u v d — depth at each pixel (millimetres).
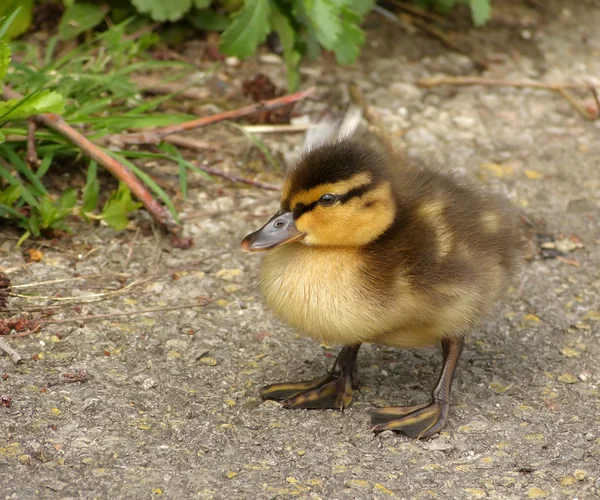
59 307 9992
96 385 8828
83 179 12180
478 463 8148
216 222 11984
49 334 9523
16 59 13711
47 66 12672
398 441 8422
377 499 7621
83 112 12055
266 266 8742
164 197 11500
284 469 7941
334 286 8320
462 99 15625
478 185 9859
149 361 9312
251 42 13109
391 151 11219
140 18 14773
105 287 10453
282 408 8828
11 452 7797
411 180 9250
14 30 13875
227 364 9461
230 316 10297
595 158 14297
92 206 11336
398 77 15914
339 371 9133
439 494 7730
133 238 11398
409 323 8484
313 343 9984
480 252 8773
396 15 17609
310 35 14750
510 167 13875
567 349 10070
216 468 7887
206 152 13320
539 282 11336
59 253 10945
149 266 10977
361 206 8281
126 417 8453
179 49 15312
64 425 8219
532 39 17609
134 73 14375
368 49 16578
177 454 8031
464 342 9820
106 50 14195
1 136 10516
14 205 11305
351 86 14539
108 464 7797
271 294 8602
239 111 12797
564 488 7844
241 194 12625
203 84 14641
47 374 8875
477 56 16797
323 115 14336
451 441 8453
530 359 9883
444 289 8297
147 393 8836
